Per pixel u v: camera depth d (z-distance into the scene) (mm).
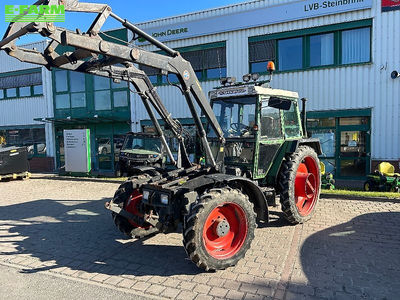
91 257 4496
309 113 11008
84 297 3404
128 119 14305
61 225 6094
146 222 5031
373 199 7062
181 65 4121
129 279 3795
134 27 3648
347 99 10492
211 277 3771
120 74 4352
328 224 5492
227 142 5383
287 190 5262
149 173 5492
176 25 12797
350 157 10688
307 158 6035
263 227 5422
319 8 10523
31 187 10914
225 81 5594
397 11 9703
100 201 8219
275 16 11164
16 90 17250
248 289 3459
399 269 3809
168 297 3354
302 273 3777
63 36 2961
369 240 4719
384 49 9945
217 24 12117
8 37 3033
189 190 4141
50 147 16422
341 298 3225
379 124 10141
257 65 11812
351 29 10414
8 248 4914
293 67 11312
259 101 5066
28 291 3561
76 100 15656
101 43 3240
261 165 5242
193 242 3666
